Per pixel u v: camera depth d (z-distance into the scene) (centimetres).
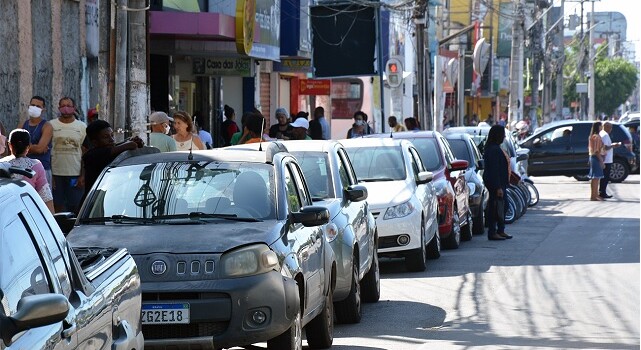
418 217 2053
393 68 3978
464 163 2531
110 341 792
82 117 2756
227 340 1112
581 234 2775
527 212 3447
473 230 2897
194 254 1127
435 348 1359
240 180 1265
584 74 13088
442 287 1895
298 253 1216
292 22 3984
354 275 1534
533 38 8500
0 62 2259
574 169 4706
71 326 702
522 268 2131
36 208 747
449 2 8244
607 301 1727
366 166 2177
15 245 677
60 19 2600
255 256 1131
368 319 1591
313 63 4056
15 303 641
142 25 1816
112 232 1176
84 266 822
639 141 5425
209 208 1238
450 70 6119
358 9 4000
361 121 3722
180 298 1114
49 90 2542
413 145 2328
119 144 1633
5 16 2284
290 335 1162
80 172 2006
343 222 1507
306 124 2891
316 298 1292
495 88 9669
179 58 3512
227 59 3553
